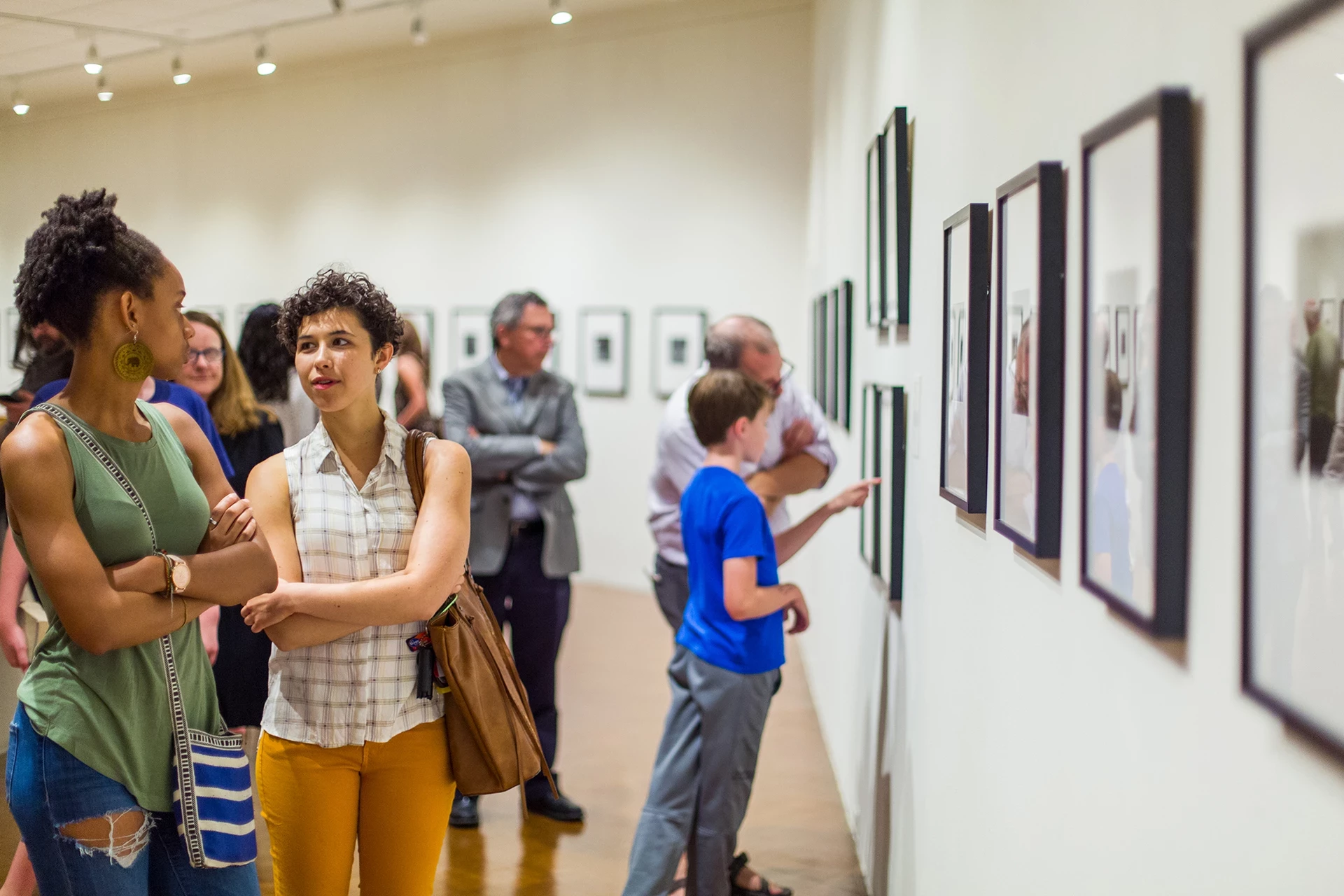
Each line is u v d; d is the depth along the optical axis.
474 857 3.76
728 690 2.94
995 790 1.82
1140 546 1.13
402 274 9.66
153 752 1.83
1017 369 1.64
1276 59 0.85
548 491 4.12
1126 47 1.22
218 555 1.89
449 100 9.32
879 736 3.24
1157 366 1.06
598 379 8.81
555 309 8.96
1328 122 0.78
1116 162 1.20
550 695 4.12
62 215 1.76
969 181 2.07
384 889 2.24
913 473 2.74
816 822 4.14
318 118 9.71
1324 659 0.79
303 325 2.18
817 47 6.84
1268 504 0.87
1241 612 0.92
